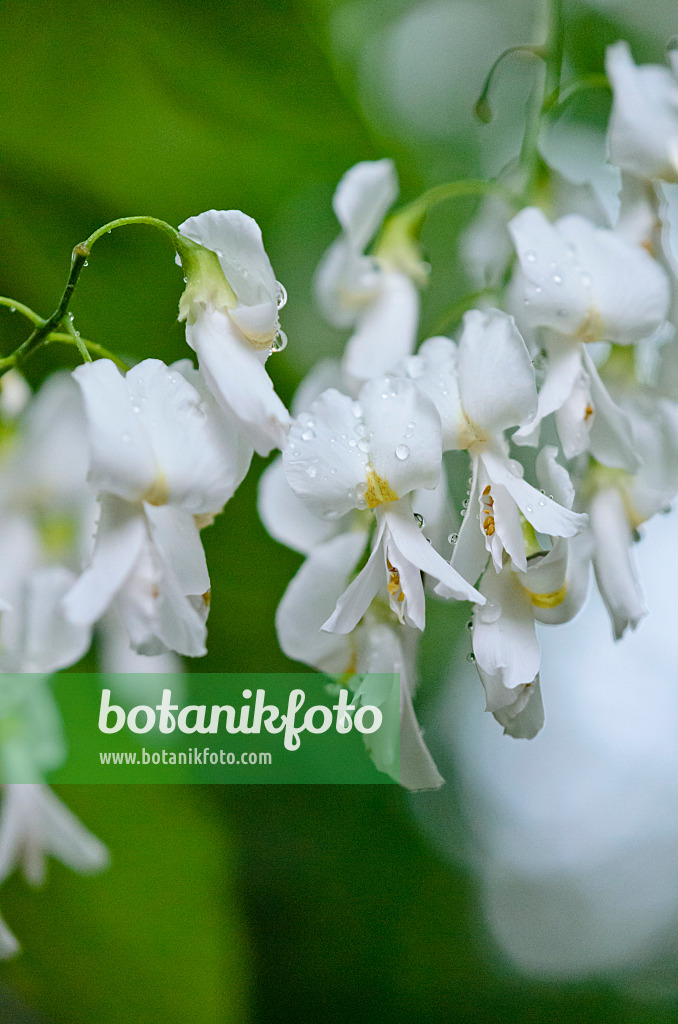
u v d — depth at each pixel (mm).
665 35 357
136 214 341
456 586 273
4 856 327
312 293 360
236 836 359
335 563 300
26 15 329
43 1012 339
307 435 278
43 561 335
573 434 291
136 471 271
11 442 337
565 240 294
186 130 339
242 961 342
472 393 282
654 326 292
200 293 278
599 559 302
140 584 271
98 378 272
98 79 335
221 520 343
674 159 300
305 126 340
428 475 278
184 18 331
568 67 359
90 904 341
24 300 337
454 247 358
